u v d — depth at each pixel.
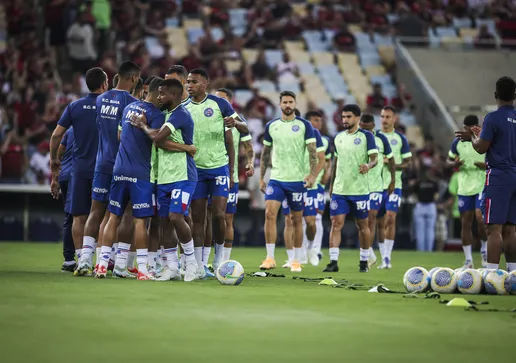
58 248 57.34
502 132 30.75
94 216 31.81
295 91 86.00
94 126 33.06
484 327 19.27
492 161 30.98
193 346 16.20
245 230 70.88
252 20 93.12
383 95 86.69
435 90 89.62
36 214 68.94
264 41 91.31
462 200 46.38
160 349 15.83
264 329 18.44
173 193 30.30
